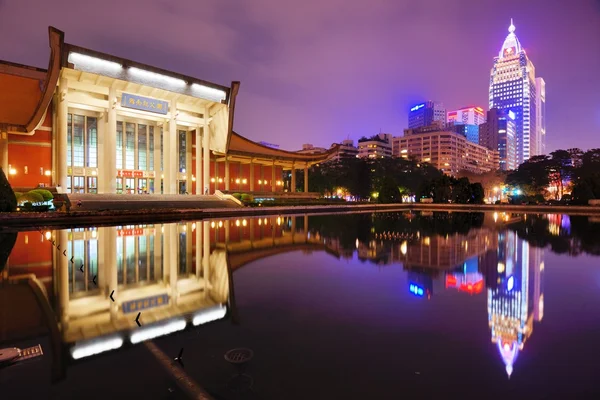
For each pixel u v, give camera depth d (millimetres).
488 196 98688
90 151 39406
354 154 136750
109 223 23547
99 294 6754
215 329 4820
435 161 139250
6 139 32500
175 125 41656
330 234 17625
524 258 10648
